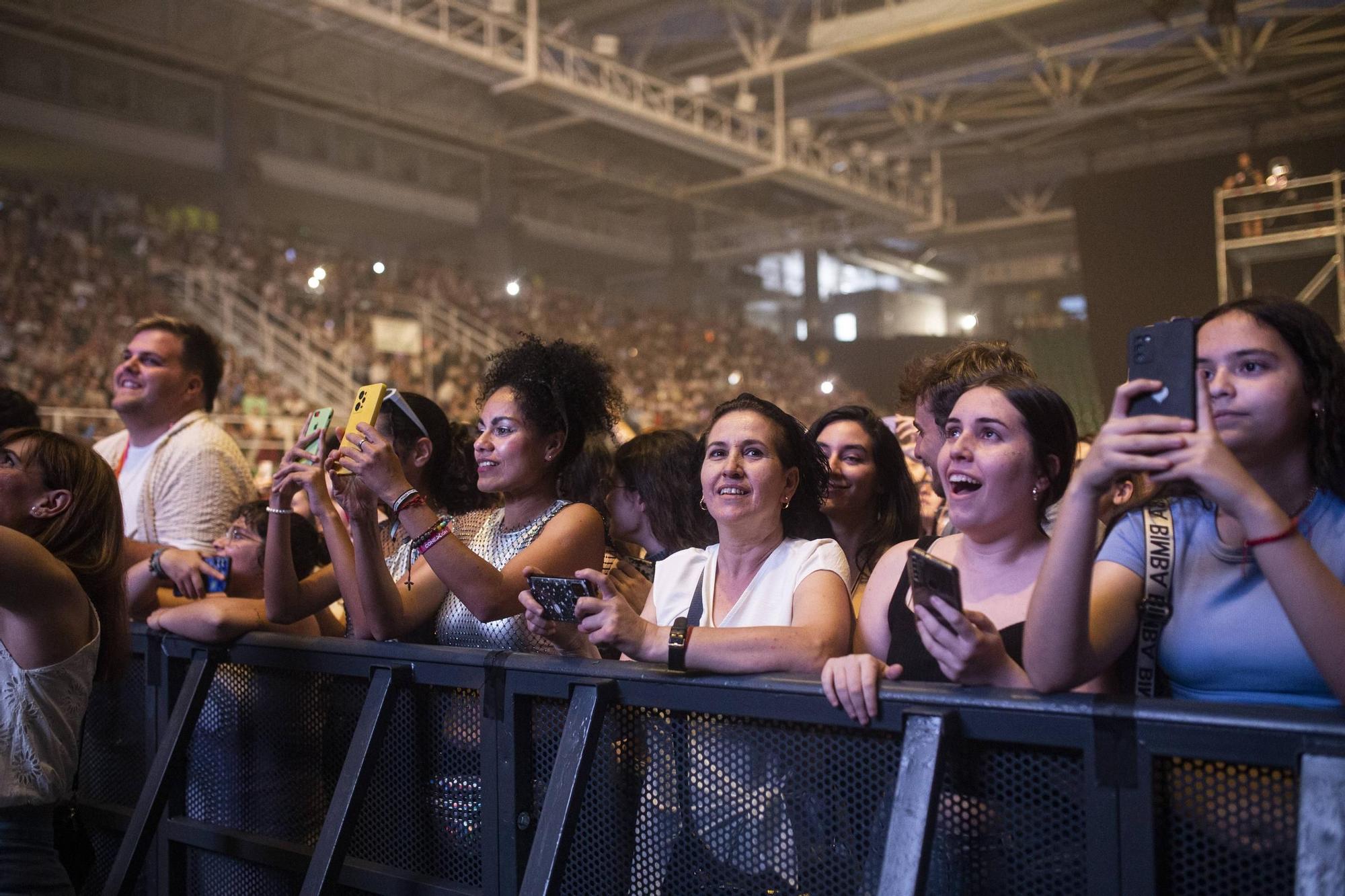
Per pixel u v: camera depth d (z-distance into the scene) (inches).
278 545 92.0
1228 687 57.0
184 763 97.3
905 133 915.4
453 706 79.2
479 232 961.5
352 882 82.9
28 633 80.9
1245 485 49.2
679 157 991.0
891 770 60.8
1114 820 53.2
